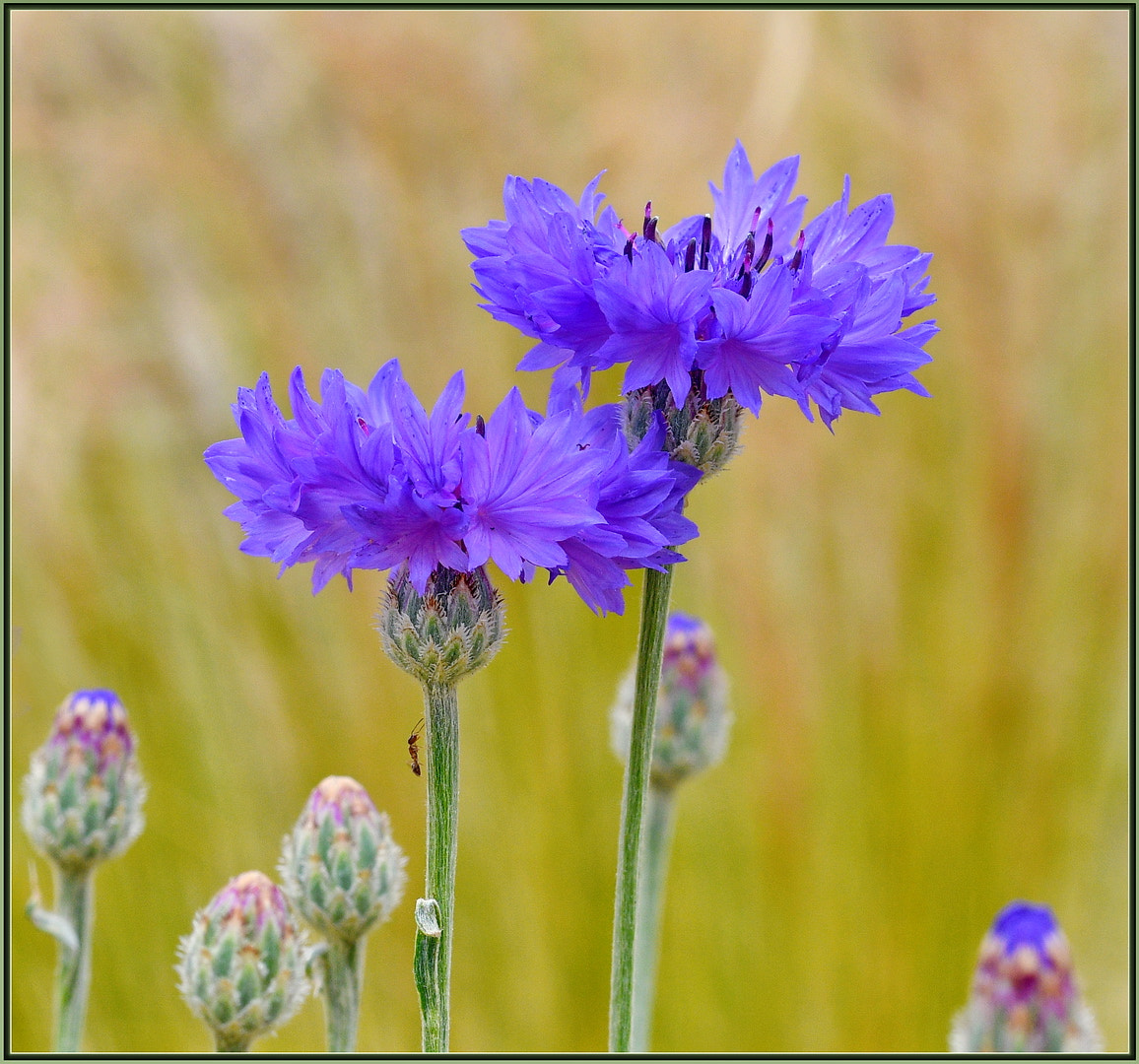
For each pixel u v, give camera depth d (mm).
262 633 823
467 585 695
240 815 814
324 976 719
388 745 817
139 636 821
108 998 802
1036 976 724
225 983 714
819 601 821
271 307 827
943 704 821
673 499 693
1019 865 819
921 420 827
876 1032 809
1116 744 825
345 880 714
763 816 817
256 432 690
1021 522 827
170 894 809
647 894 749
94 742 729
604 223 705
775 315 689
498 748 813
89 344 825
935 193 827
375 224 826
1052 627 826
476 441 687
